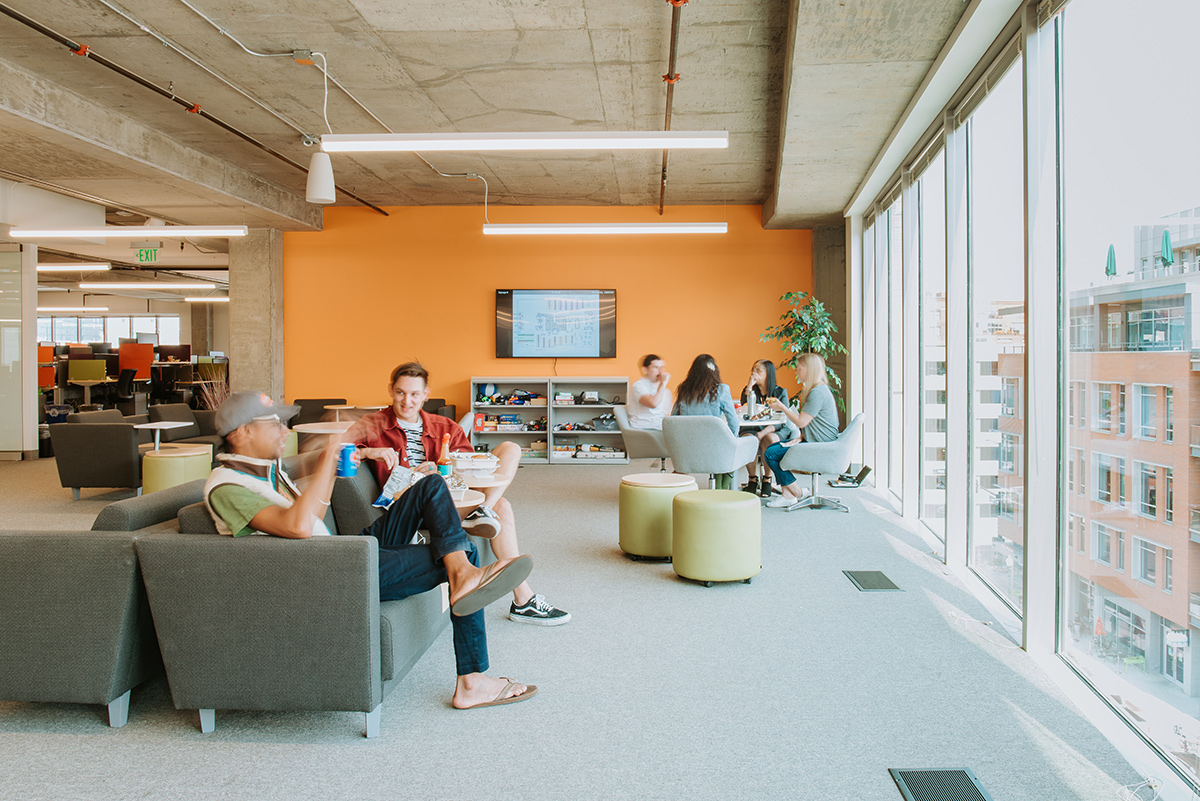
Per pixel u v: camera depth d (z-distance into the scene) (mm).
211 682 2168
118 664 2203
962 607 3451
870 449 7371
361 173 7645
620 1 4090
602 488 6887
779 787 1957
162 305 20078
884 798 1906
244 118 6039
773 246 8883
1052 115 3002
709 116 5906
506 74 5109
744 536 3734
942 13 3654
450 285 9156
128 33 4516
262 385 9109
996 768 2045
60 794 1924
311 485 2166
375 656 2158
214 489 2174
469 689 2422
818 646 2963
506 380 8883
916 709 2408
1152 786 1944
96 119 5727
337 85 5293
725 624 3221
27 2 4125
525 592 3287
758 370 6590
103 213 9820
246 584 2127
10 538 2191
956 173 4328
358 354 9227
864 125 5094
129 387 12109
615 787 1957
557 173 7617
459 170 7520
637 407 6734
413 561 2393
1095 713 2377
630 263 9023
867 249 7305
